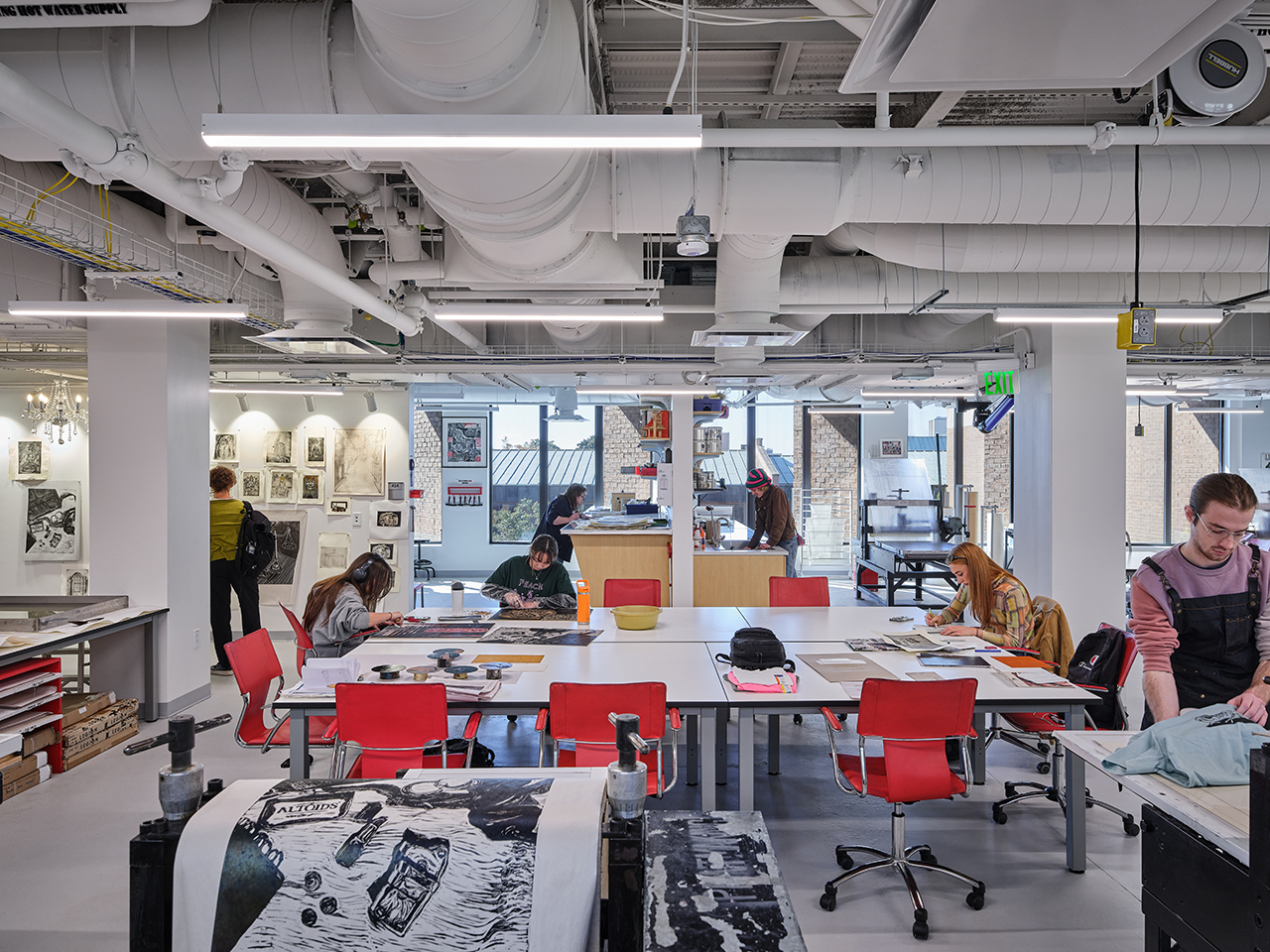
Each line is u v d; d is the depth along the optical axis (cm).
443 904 121
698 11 304
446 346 762
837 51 369
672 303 720
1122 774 204
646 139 221
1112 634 405
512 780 138
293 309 542
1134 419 1366
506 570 599
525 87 230
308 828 125
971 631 462
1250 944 169
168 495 578
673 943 127
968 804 436
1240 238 481
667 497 825
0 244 495
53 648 482
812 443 1384
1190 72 281
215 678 706
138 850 129
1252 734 202
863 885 350
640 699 324
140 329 574
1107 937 311
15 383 855
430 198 308
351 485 955
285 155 291
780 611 555
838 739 550
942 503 1123
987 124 443
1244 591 262
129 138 261
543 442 1398
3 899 337
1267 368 797
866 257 614
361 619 467
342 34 274
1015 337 736
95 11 226
